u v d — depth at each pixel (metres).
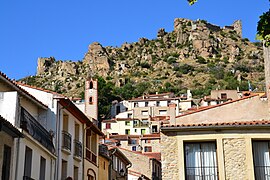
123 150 50.22
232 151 22.33
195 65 193.50
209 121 27.19
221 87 157.12
